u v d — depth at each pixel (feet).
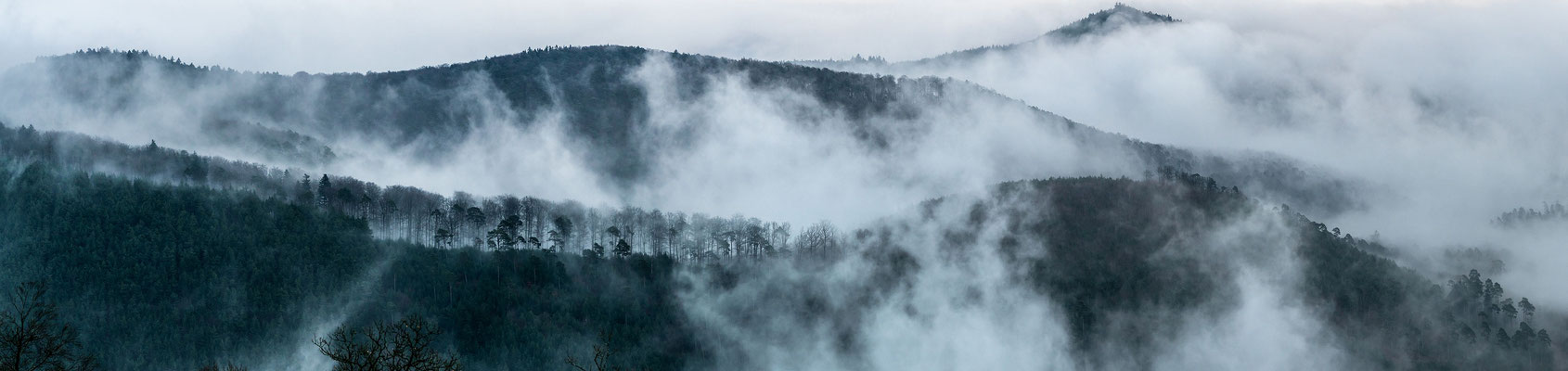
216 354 632.38
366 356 211.20
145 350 623.36
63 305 636.48
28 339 201.87
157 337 631.97
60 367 206.59
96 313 639.76
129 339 628.69
